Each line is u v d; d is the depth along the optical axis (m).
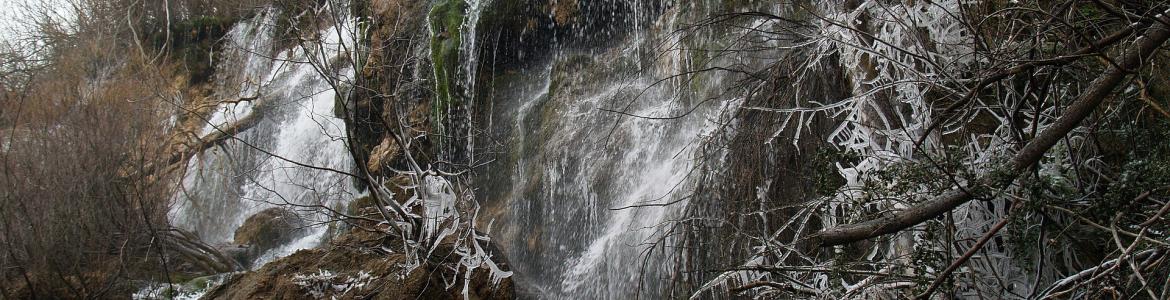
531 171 11.93
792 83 6.94
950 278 4.93
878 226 5.13
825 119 6.91
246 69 19.67
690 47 9.86
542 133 12.12
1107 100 5.71
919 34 5.67
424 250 7.39
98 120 10.97
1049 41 5.54
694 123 9.46
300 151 16.69
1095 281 4.55
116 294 10.05
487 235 8.08
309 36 11.59
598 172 10.75
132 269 10.38
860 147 5.91
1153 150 5.09
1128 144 5.42
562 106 12.13
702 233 7.25
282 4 9.73
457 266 7.11
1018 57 5.16
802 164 6.92
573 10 12.62
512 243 11.65
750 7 9.04
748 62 8.58
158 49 20.73
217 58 20.69
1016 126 5.17
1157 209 4.64
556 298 10.44
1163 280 4.41
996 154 5.28
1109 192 4.70
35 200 9.88
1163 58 5.46
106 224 10.30
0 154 10.07
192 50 20.69
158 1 20.72
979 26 5.16
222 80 20.36
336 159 15.47
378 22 13.77
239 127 17.70
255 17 18.14
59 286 9.80
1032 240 5.11
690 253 7.14
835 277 5.60
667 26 10.73
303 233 13.86
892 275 5.26
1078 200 4.91
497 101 13.02
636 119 10.57
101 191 10.36
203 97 19.98
